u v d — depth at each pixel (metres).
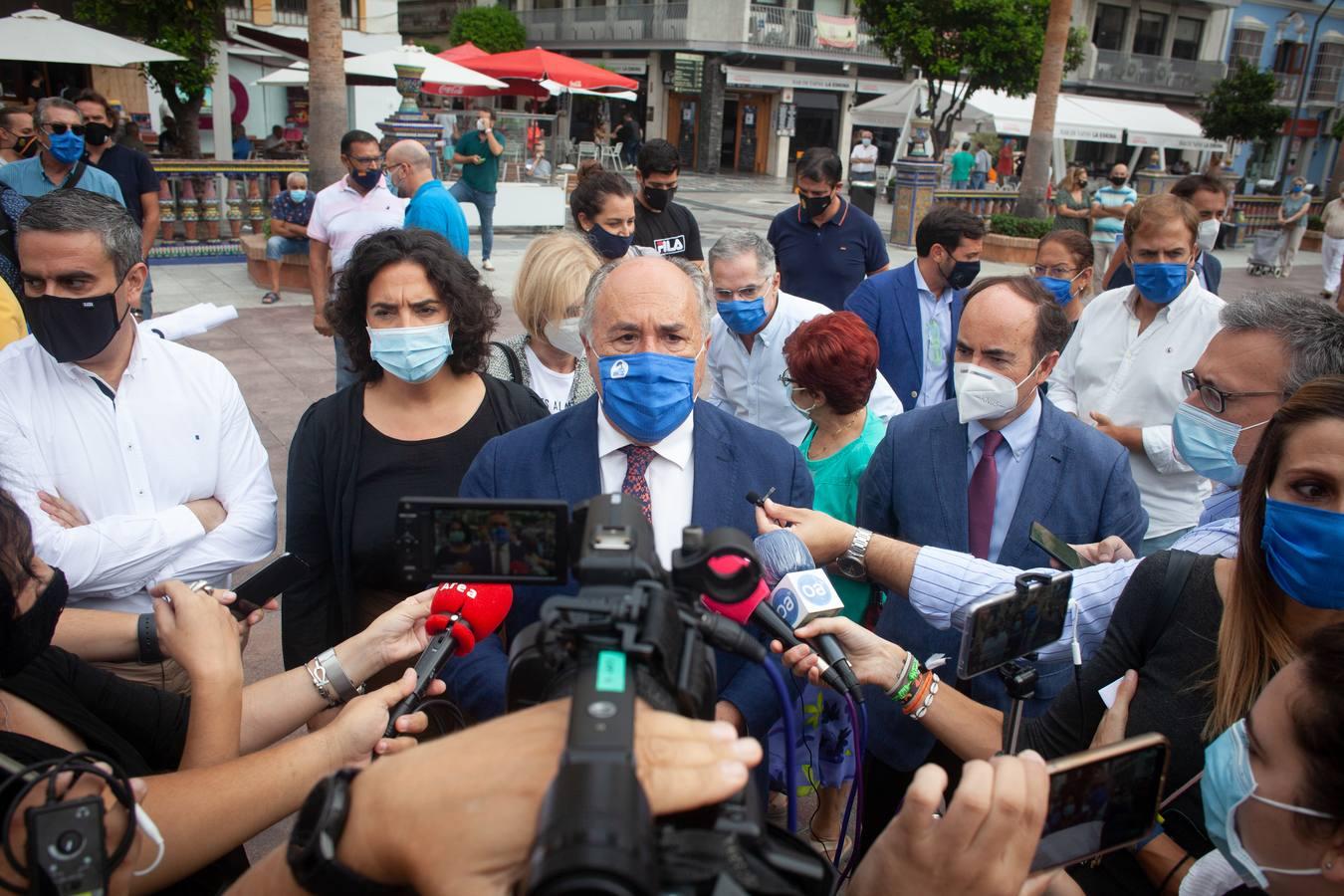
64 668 1.56
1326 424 1.37
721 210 22.78
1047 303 2.25
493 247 13.70
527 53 21.03
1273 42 39.78
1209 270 4.30
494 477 2.00
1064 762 1.08
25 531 1.32
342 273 2.44
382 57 15.20
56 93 18.78
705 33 34.59
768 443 2.06
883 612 2.45
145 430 2.27
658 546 1.92
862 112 27.80
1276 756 1.13
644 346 1.81
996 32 22.69
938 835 1.01
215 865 1.53
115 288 2.14
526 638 1.12
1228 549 1.80
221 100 21.12
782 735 2.49
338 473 2.41
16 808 1.04
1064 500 2.29
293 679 1.77
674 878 0.68
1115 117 26.72
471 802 0.74
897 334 4.14
